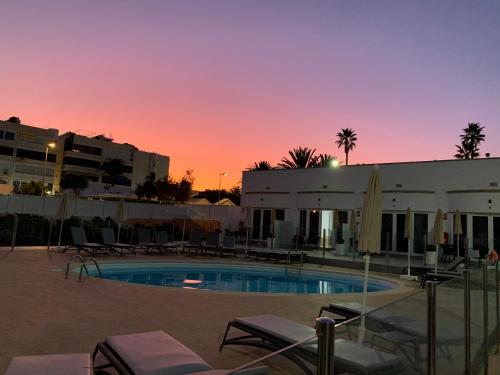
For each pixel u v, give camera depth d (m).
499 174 19.23
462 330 3.82
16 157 62.44
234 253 19.50
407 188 21.86
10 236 17.12
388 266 16.22
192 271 15.56
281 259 17.84
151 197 61.44
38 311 6.50
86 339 5.23
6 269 10.53
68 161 70.25
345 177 24.59
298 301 8.66
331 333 2.19
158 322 6.28
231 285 12.96
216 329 6.04
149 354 3.47
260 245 25.61
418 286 12.18
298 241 23.28
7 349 4.68
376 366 2.72
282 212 27.59
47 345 4.90
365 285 5.23
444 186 20.75
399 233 21.98
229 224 31.47
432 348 3.26
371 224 5.14
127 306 7.25
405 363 2.99
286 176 27.52
